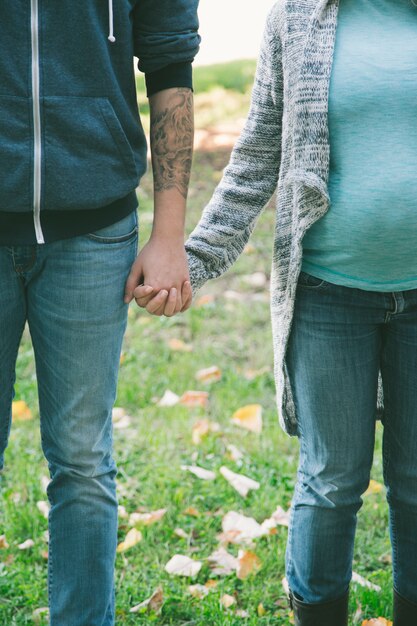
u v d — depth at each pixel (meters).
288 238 2.46
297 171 2.31
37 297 2.34
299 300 2.43
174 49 2.32
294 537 2.57
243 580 3.10
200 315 5.28
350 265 2.33
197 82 10.27
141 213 6.64
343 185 2.29
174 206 2.42
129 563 3.23
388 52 2.24
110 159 2.23
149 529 3.38
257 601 3.01
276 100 2.46
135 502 3.59
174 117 2.38
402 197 2.23
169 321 5.22
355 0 2.32
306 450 2.51
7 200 2.17
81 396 2.38
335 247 2.33
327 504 2.48
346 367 2.39
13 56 2.11
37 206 2.19
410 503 2.50
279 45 2.40
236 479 3.66
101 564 2.49
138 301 2.42
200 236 2.60
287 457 3.88
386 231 2.26
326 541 2.51
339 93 2.25
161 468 3.80
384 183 2.24
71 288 2.29
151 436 3.99
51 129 2.16
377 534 3.41
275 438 4.00
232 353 4.86
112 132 2.21
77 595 2.47
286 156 2.41
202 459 3.88
